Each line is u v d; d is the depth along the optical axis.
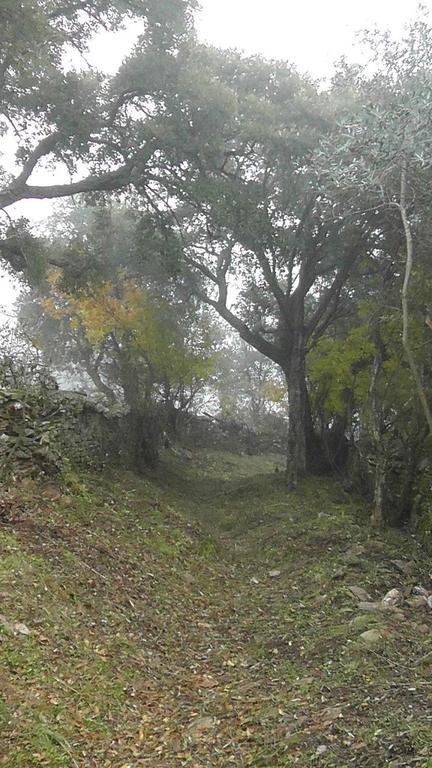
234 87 15.89
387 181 7.66
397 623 6.52
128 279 20.97
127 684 5.33
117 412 14.96
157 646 6.40
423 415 11.02
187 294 20.52
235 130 14.83
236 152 15.50
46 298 25.41
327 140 8.53
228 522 13.23
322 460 18.06
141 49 14.67
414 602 7.27
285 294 18.31
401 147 6.89
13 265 17.53
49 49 13.62
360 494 14.55
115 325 19.47
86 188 15.20
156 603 7.51
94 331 19.78
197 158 14.84
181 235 16.98
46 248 18.91
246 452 30.27
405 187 7.35
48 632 5.52
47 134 14.98
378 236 14.52
